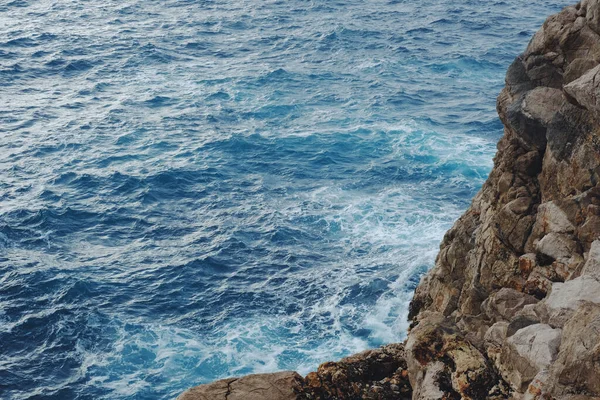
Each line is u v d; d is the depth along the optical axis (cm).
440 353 1302
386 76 8700
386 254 4912
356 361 1388
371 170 6212
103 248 5109
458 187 5888
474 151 6538
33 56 9094
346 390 1316
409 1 12400
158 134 6981
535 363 1129
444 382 1246
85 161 6372
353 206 5591
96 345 4081
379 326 4175
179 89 8244
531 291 1512
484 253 1822
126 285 4653
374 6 12062
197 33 10431
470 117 7362
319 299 4444
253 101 7906
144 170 6209
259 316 4300
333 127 7156
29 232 5247
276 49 9831
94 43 9712
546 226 1584
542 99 1753
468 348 1285
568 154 1623
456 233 2422
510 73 1923
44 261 4888
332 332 4134
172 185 5994
